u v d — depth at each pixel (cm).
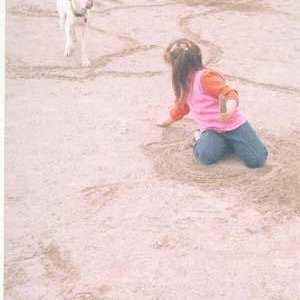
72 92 571
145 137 482
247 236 358
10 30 768
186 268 328
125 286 312
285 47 754
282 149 468
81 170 427
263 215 379
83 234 355
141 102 554
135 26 812
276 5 983
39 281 316
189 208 384
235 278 321
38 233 355
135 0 965
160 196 397
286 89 606
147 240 351
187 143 467
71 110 529
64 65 646
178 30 804
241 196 400
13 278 318
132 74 629
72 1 632
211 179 420
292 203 394
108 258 334
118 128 496
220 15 899
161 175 424
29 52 682
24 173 421
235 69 660
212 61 683
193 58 438
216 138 436
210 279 319
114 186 407
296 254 343
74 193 398
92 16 852
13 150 452
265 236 359
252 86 609
